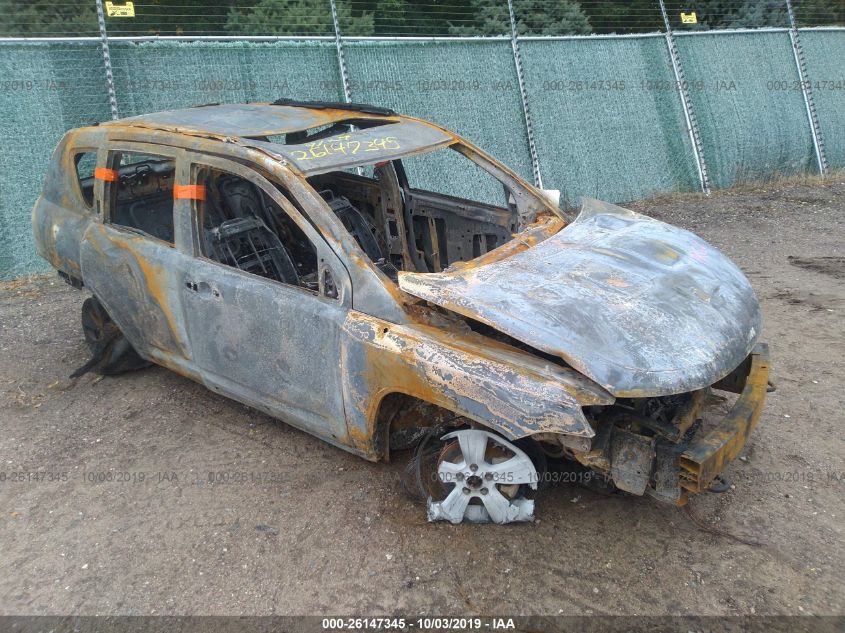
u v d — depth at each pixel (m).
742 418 3.01
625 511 3.36
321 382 3.34
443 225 4.81
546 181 9.12
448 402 2.89
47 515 3.50
